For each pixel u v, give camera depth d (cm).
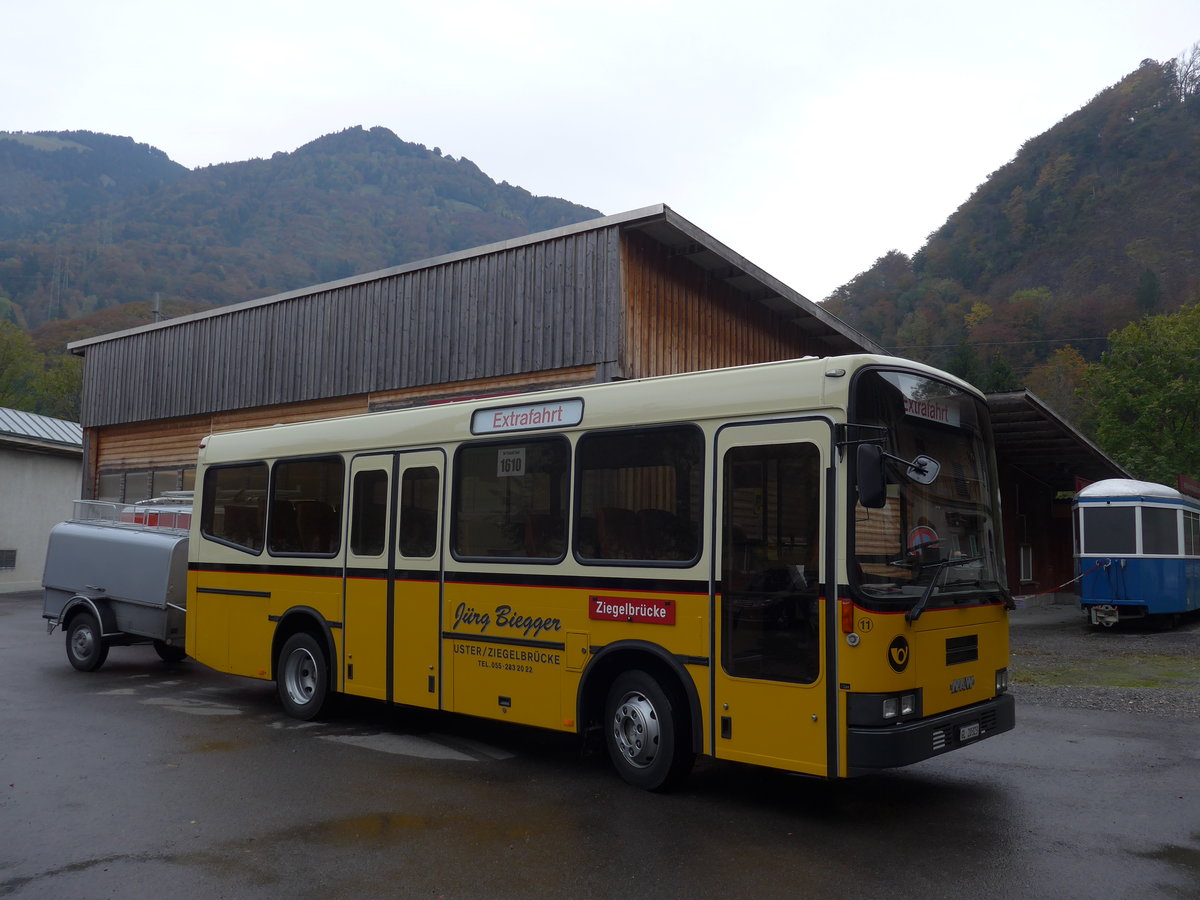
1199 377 4672
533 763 754
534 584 729
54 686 1107
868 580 567
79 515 1311
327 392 1773
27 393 6456
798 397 600
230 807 627
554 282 1441
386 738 846
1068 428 2091
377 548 852
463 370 1552
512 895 479
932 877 503
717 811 621
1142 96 15250
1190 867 518
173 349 2122
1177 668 1347
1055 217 13400
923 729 569
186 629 1042
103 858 531
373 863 524
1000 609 682
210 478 1042
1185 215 12469
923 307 10525
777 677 588
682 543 645
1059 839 565
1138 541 1881
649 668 669
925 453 631
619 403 696
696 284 1547
